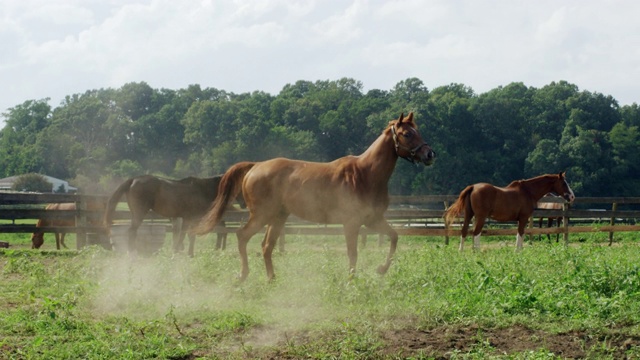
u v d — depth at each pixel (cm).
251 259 1396
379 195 1089
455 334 744
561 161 8531
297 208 1097
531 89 10975
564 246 1554
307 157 10131
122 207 4247
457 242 2236
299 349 697
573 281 982
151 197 1591
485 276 987
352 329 750
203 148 10812
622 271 1034
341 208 1076
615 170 8500
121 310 906
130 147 12750
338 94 12381
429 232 1923
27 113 15138
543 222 3022
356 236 1085
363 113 10956
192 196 1627
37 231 1720
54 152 12238
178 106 13275
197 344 728
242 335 763
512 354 668
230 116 10681
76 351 689
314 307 896
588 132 8662
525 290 927
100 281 1023
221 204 1178
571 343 716
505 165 9175
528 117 9912
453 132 9412
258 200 1113
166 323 811
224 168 9956
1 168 12700
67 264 1263
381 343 708
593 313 820
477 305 860
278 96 14388
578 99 10088
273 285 1054
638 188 8550
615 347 694
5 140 14238
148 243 1702
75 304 909
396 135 1076
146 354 685
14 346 705
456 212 1852
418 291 956
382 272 1103
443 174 8575
